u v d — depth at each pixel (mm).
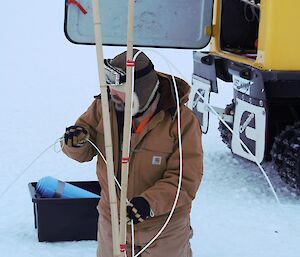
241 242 5582
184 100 3465
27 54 17047
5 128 9688
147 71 3309
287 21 6398
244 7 7594
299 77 6367
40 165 7789
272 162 6844
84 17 4449
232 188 6969
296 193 6785
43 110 11000
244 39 7648
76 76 14336
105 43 4711
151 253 3584
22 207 6289
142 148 3447
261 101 6480
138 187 3482
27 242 5434
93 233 5453
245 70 6668
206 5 5180
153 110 3424
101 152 3617
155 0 4984
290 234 5773
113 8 4648
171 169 3441
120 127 3475
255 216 6180
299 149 6355
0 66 15414
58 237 5414
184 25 5141
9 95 12219
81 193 5547
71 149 3484
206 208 6355
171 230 3564
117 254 2879
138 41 5039
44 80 13812
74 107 11320
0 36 19641
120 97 3297
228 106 7578
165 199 3324
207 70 7605
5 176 7340
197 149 3453
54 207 5352
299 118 6988
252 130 6676
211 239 5625
